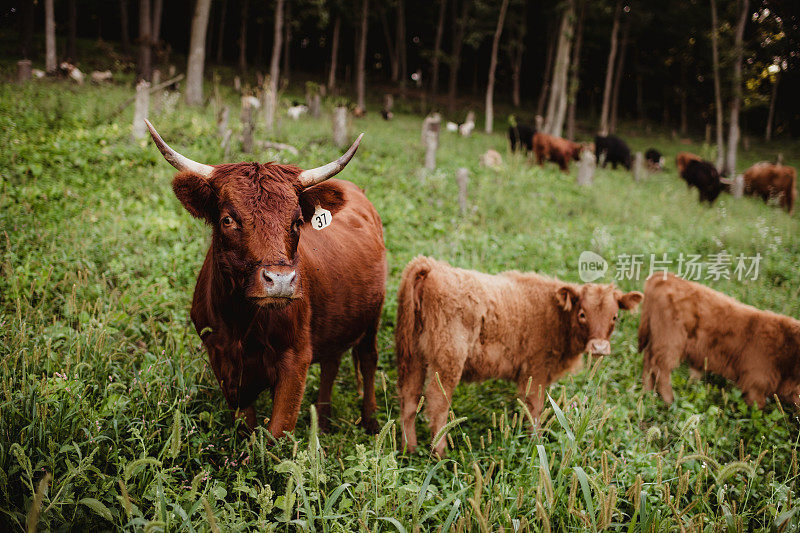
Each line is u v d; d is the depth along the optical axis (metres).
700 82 50.25
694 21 41.91
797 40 28.86
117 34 49.94
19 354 3.85
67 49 30.25
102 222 7.46
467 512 2.96
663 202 16.45
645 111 56.31
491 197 13.01
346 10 36.69
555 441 4.64
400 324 4.84
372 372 5.12
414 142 17.86
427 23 52.28
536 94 59.56
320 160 12.48
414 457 4.29
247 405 3.88
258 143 12.41
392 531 3.15
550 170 19.16
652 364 6.09
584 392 4.81
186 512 2.89
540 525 3.28
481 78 61.34
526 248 9.70
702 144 42.03
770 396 5.85
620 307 5.30
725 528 3.29
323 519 2.95
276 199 3.26
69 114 12.37
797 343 5.62
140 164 10.11
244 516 3.09
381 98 43.41
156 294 5.90
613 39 31.91
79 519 2.88
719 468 3.31
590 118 49.28
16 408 3.30
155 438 3.58
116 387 3.88
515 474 3.62
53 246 6.17
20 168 8.48
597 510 3.43
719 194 19.38
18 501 3.04
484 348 4.99
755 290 8.48
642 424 5.25
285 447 3.58
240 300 3.41
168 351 4.50
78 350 3.89
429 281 4.75
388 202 10.91
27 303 4.79
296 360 3.72
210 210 3.37
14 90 14.70
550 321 5.19
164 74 32.12
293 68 55.62
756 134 50.94
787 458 4.77
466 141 24.36
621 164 25.11
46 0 22.64
